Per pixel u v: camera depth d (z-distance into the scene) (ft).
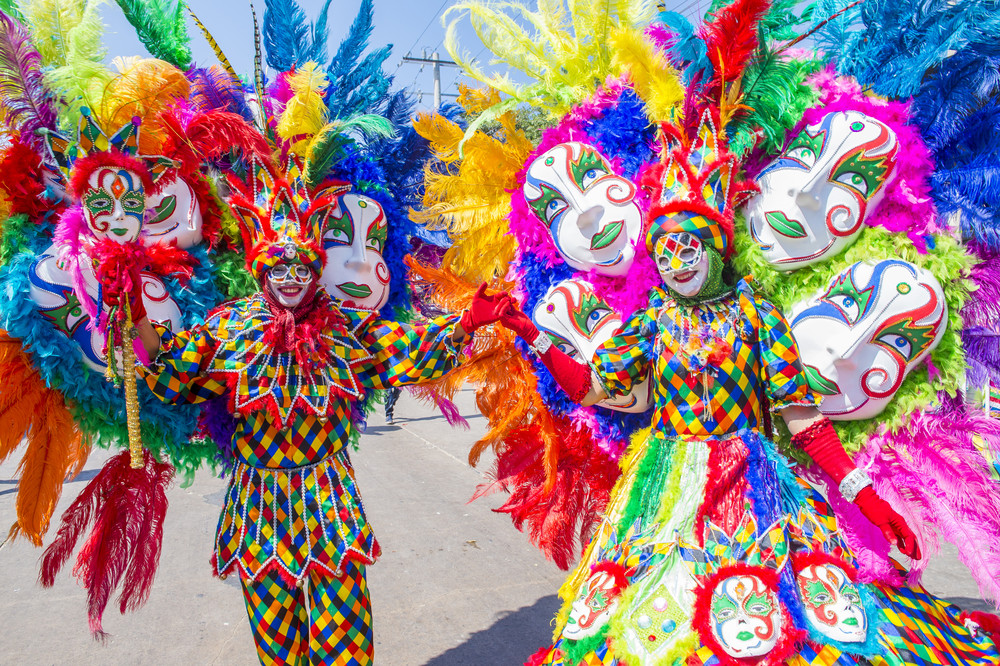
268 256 7.46
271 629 7.77
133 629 11.42
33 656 10.57
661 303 7.17
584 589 6.77
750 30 7.10
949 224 7.30
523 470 9.98
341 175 8.90
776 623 5.93
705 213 6.65
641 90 7.91
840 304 7.22
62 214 7.96
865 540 7.47
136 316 7.14
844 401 7.29
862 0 7.92
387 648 10.73
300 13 9.63
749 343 6.75
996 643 6.65
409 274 9.80
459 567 13.87
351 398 8.50
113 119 8.10
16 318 7.57
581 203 8.09
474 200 9.49
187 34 9.02
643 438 7.42
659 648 6.07
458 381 9.62
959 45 7.31
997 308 7.37
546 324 8.47
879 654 6.00
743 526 6.38
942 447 7.22
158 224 8.23
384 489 19.72
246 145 7.94
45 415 8.03
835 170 7.10
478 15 9.09
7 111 7.88
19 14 8.23
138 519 8.79
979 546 6.81
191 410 8.66
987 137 7.43
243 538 7.78
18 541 15.94
